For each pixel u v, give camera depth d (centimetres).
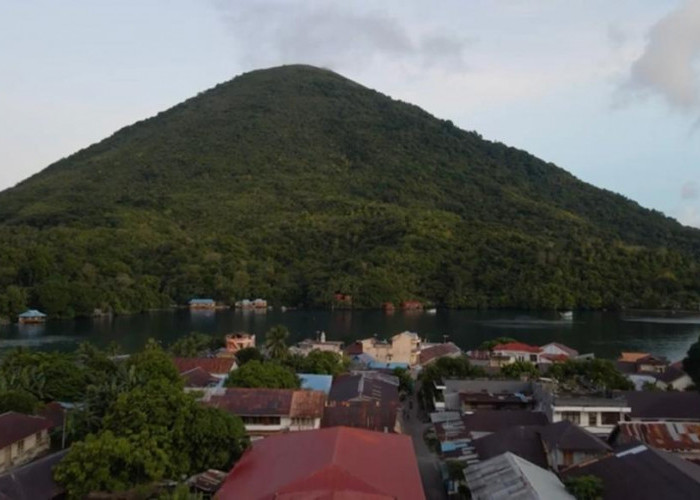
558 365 10581
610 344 18812
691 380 11212
